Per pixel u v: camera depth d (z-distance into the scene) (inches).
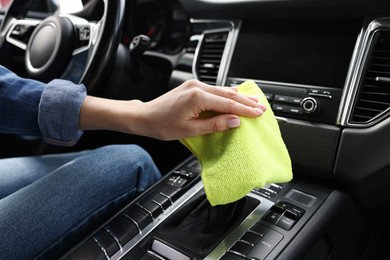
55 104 18.3
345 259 22.1
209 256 17.4
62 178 20.6
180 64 32.5
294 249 17.1
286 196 20.6
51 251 19.5
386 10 20.3
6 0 56.2
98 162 22.0
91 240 19.2
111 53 25.5
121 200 22.7
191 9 30.0
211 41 29.9
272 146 17.5
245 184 14.8
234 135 15.9
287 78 24.4
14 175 25.7
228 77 27.6
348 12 21.8
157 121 16.6
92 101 18.5
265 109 17.1
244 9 26.3
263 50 26.3
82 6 29.1
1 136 36.2
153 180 25.1
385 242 25.8
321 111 21.8
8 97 18.8
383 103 20.1
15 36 32.1
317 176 21.7
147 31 35.5
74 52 27.5
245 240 17.8
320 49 23.5
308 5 22.9
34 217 18.7
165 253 18.7
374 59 20.7
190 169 24.1
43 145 38.7
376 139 19.6
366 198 21.3
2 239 17.5
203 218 20.4
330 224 19.3
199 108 15.6
